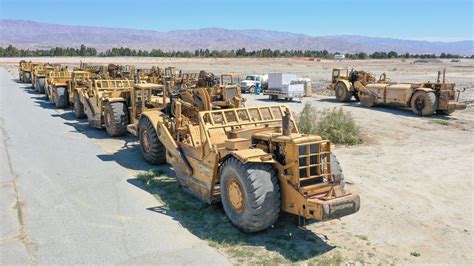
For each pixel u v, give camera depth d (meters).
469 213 6.97
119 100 12.61
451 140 12.92
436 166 9.80
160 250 5.55
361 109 19.94
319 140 5.78
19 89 28.23
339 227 6.32
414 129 14.79
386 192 7.93
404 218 6.70
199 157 7.02
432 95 17.55
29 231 6.12
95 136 12.97
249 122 7.30
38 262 5.26
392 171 9.36
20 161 9.88
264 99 24.89
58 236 5.96
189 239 5.89
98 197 7.52
